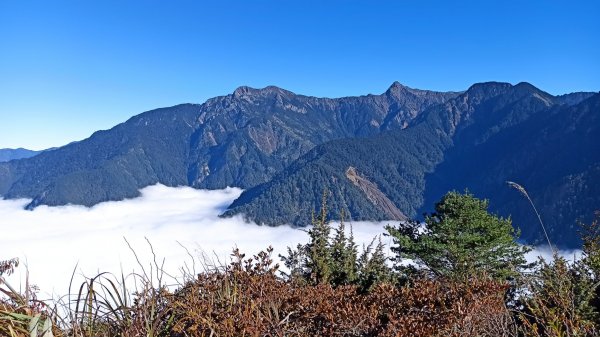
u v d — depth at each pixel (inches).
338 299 129.2
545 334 121.1
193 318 91.2
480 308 122.0
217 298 108.3
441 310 118.3
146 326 90.0
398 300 128.1
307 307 113.7
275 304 109.7
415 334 104.0
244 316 94.1
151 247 103.2
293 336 103.2
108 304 91.5
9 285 86.0
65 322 85.3
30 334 76.7
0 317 77.8
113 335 90.2
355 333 110.5
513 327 128.9
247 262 122.0
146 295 93.9
